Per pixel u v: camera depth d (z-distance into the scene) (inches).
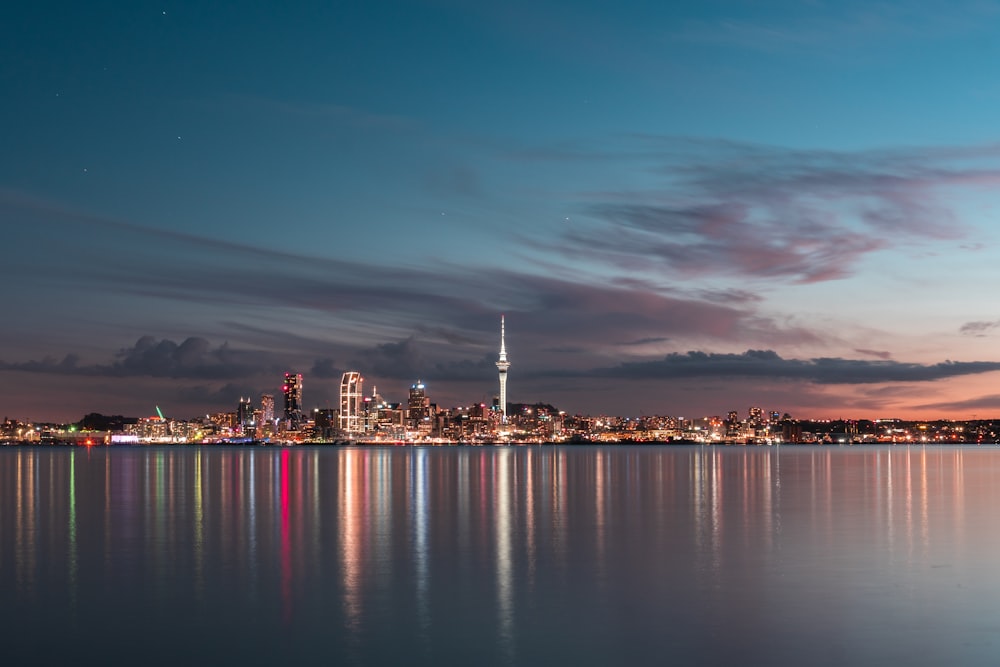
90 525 2817.4
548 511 3280.0
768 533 2517.2
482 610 1521.9
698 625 1413.6
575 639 1337.4
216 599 1619.1
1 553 2182.6
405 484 5383.9
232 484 5428.2
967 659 1233.4
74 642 1334.9
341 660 1237.7
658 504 3602.4
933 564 1953.7
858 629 1386.6
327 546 2293.3
